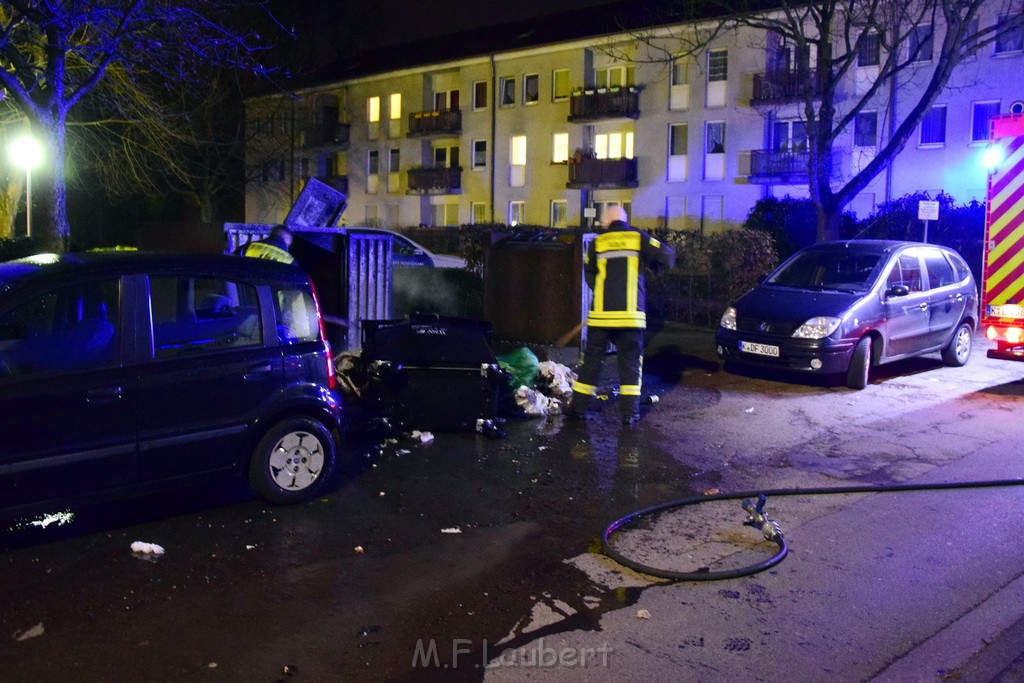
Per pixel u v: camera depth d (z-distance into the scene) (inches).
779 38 1176.2
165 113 939.3
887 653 149.6
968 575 182.7
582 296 390.0
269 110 1643.7
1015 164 355.6
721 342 403.2
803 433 306.8
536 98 1475.1
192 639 152.9
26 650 148.3
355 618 161.8
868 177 729.0
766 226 990.4
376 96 1734.7
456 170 1590.8
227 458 210.8
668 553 194.5
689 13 850.1
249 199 1819.6
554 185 1461.6
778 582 179.2
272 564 186.2
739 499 232.7
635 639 154.2
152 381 197.0
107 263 197.0
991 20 1015.0
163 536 201.3
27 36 678.5
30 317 186.1
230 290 215.0
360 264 402.3
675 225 1322.6
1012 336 360.2
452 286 477.1
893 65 727.1
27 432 180.5
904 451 282.8
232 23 792.9
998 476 254.5
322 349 229.5
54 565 184.2
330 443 229.0
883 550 196.9
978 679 141.1
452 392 291.9
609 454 276.8
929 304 418.3
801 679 140.9
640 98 1341.0
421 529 208.2
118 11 644.7
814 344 372.8
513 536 204.7
